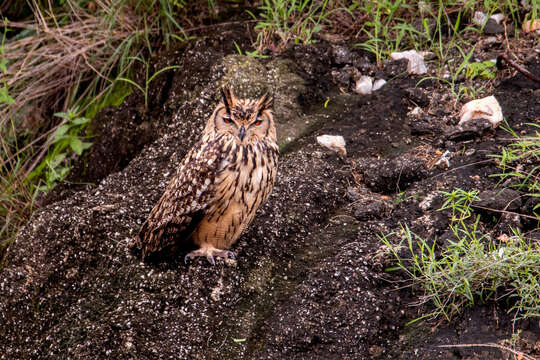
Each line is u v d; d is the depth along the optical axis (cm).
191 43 1221
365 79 1146
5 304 902
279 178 947
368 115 1070
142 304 796
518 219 817
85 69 1385
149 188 967
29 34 1473
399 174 935
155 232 817
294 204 908
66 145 1333
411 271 790
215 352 755
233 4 1359
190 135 1050
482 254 737
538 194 820
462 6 1240
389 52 1191
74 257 889
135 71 1309
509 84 1070
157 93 1194
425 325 740
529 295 700
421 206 877
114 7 1328
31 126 1423
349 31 1277
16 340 884
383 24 1259
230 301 795
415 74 1138
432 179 918
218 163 766
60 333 829
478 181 896
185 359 751
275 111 1075
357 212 896
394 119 1059
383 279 789
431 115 1053
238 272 819
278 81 1110
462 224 833
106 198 957
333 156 995
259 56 1142
